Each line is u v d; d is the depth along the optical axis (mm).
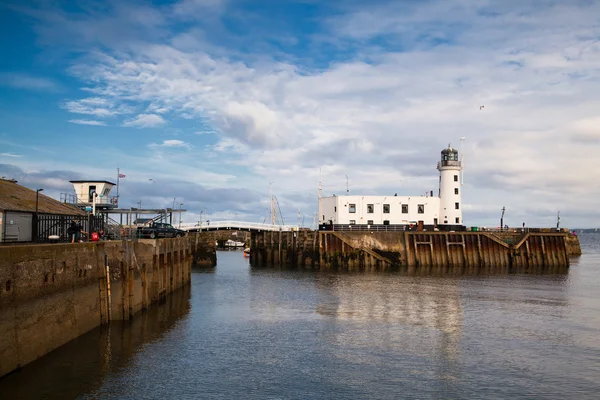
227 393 25266
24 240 39938
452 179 100250
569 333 38156
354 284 65375
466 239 90562
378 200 97438
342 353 32375
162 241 50219
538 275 78250
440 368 29578
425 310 46906
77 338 31891
